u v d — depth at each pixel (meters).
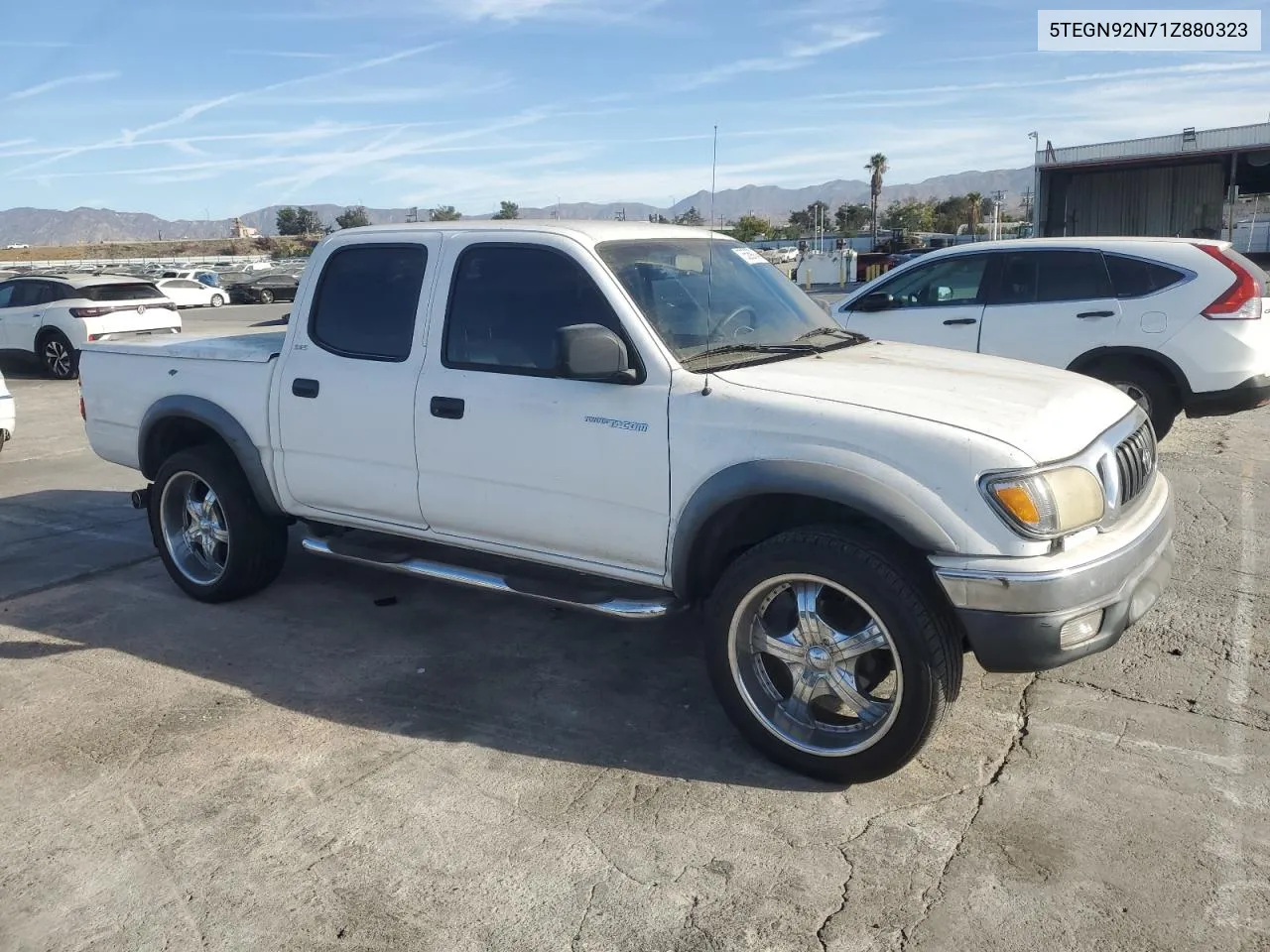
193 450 5.39
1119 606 3.34
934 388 3.71
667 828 3.33
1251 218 40.62
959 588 3.21
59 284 16.64
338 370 4.71
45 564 6.31
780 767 3.68
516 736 3.97
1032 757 3.67
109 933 2.92
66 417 12.30
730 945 2.79
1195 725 3.85
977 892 2.96
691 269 4.37
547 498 4.12
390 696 4.34
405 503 4.59
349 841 3.31
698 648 4.79
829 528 3.49
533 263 4.18
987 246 8.53
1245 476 7.26
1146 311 7.74
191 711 4.25
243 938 2.87
